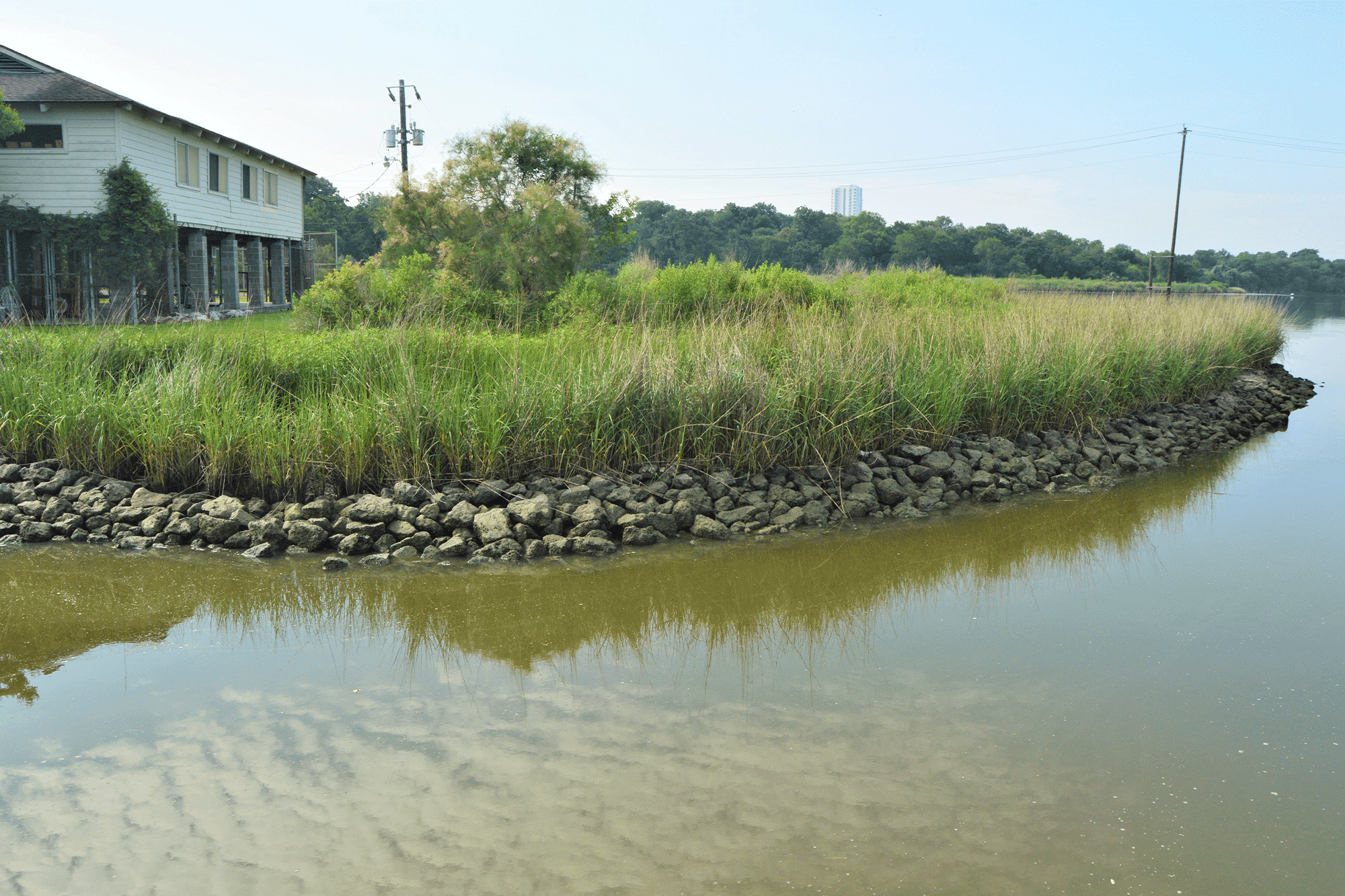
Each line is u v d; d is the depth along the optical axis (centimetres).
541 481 830
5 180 2091
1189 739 449
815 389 959
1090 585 699
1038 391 1191
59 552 735
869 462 972
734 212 9162
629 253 2350
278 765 415
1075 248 8781
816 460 951
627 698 492
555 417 873
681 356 1014
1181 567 746
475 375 1016
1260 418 1588
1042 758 428
